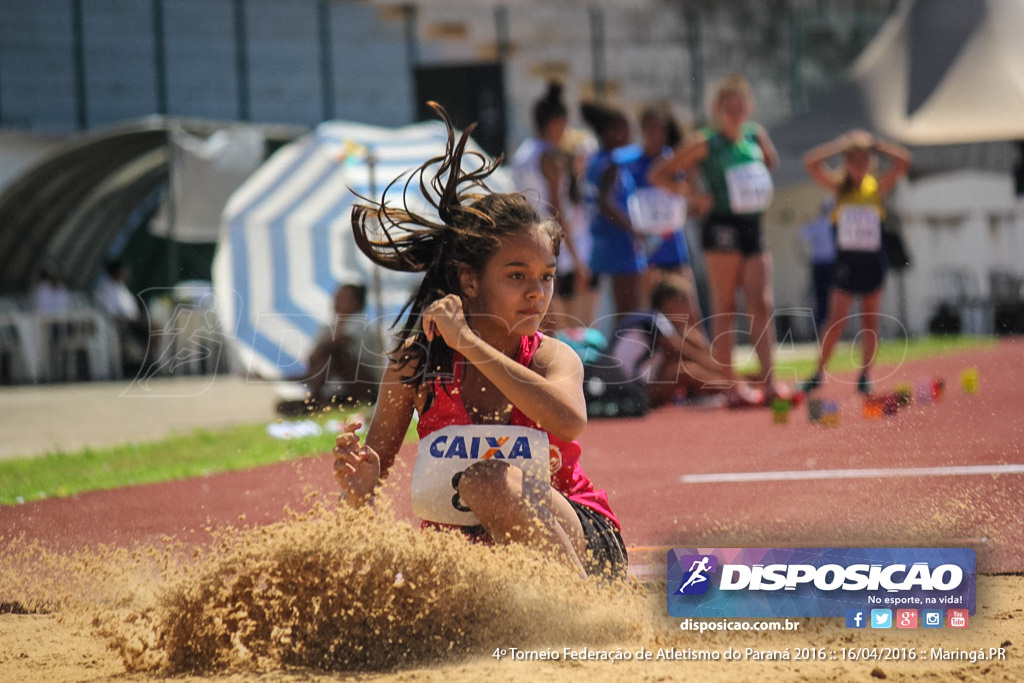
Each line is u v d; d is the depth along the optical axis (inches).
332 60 1955.0
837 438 615.2
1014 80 1546.5
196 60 1888.5
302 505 450.6
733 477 507.5
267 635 244.1
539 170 892.0
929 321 1652.3
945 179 1651.1
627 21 2058.3
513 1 1994.3
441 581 243.0
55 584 327.6
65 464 634.8
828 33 2230.6
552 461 277.0
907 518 375.6
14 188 1432.1
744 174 854.5
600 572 268.7
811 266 1375.5
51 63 1809.8
